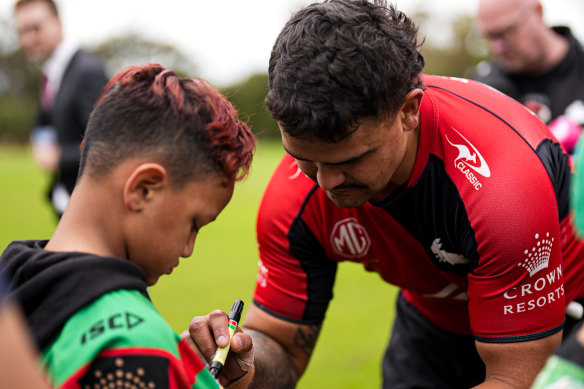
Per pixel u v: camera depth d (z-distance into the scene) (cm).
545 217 156
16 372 77
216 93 136
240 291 506
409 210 175
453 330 236
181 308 452
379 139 145
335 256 199
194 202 129
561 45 335
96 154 126
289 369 201
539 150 167
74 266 113
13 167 1950
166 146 124
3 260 123
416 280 199
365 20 145
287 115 141
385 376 262
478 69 377
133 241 125
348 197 155
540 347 162
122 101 127
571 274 190
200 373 125
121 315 111
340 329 420
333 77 137
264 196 201
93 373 107
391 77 141
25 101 3628
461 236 167
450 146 165
